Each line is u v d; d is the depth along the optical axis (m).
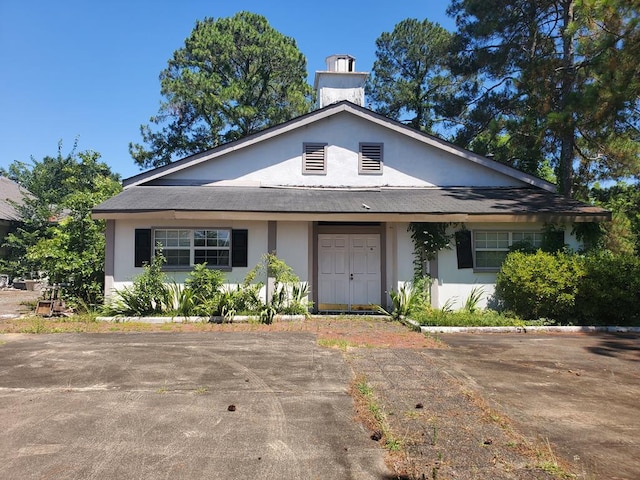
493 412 4.98
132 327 9.73
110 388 5.67
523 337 9.38
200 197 12.30
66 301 11.83
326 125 14.22
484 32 21.48
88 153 18.45
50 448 4.02
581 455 4.01
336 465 3.75
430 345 8.38
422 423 4.64
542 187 14.55
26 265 20.95
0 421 4.61
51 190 24.02
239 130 29.03
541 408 5.18
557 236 12.18
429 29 35.88
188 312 10.84
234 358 7.19
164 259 11.23
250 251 11.90
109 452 3.95
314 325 10.27
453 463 3.80
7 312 12.15
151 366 6.69
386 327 10.23
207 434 4.33
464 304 12.00
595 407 5.24
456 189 14.35
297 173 14.07
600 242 13.12
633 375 6.59
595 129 13.30
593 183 19.19
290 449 4.03
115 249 11.52
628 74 11.14
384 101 37.56
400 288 12.10
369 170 14.23
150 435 4.30
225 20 29.31
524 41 20.98
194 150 28.80
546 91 15.36
